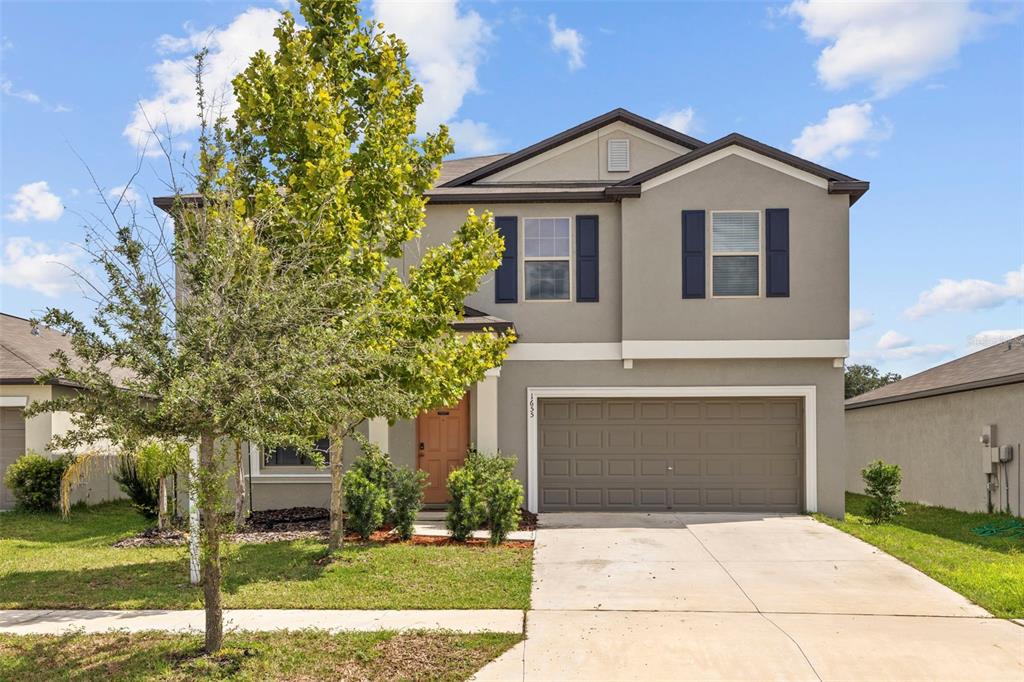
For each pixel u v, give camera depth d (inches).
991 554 451.2
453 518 449.4
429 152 412.5
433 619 308.0
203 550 264.4
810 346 543.8
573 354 559.2
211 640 263.3
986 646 281.9
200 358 240.7
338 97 395.2
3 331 746.2
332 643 276.8
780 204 548.1
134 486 592.7
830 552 428.1
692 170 550.9
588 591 350.9
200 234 258.8
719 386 553.9
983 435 663.8
